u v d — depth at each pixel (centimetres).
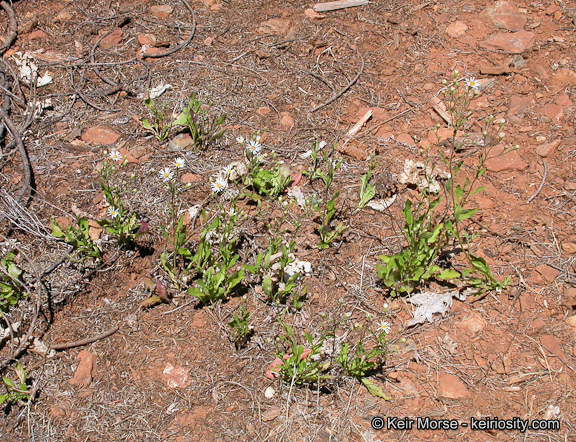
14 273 69
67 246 73
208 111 85
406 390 63
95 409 62
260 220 76
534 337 66
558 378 63
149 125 84
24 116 87
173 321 68
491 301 69
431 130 85
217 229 70
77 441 60
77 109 89
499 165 80
